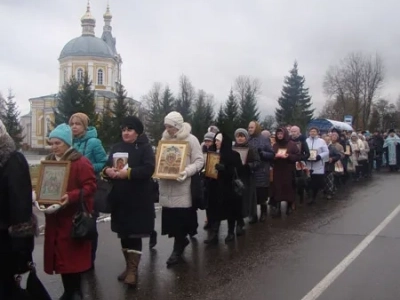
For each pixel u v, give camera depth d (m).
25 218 4.05
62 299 5.11
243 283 5.99
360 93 76.44
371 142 20.67
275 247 7.85
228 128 43.12
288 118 72.75
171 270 6.57
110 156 6.09
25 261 4.30
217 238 8.23
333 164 13.71
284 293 5.61
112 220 5.97
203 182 8.26
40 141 74.69
